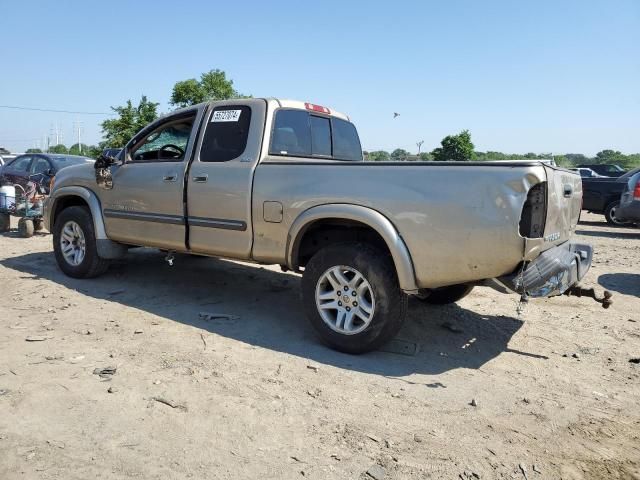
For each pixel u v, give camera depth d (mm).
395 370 3889
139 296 5652
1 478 2434
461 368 3998
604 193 14289
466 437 2982
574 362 4219
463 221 3621
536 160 3623
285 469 2605
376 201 3924
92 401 3191
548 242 3807
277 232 4473
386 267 3928
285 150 5000
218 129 5020
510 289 3711
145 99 29375
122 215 5723
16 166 13062
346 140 6059
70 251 6359
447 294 5430
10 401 3154
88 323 4688
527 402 3459
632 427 3201
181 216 5152
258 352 4129
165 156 5637
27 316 4840
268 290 6094
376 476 2576
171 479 2492
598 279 7305
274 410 3180
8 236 9719
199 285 6207
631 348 4570
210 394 3346
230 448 2768
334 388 3523
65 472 2504
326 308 4242
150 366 3758
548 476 2658
